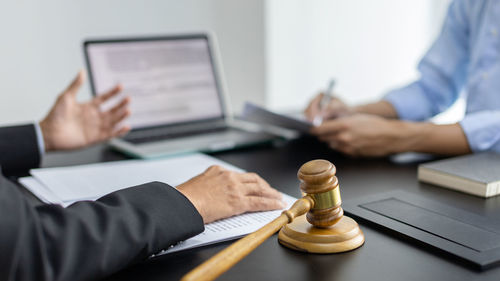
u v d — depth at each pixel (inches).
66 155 50.0
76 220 22.8
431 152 46.9
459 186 35.7
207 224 28.6
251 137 54.2
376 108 62.4
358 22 115.8
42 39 91.7
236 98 111.9
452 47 62.4
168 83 59.2
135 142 52.2
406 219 28.7
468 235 26.3
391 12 118.5
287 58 107.3
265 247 25.9
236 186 30.7
